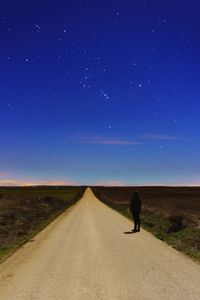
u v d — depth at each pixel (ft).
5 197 257.34
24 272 39.45
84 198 308.40
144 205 193.06
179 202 231.50
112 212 139.33
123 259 45.85
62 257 47.80
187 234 66.64
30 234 74.64
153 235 69.72
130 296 30.12
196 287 32.42
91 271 39.55
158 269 39.73
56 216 123.75
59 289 32.63
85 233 73.31
